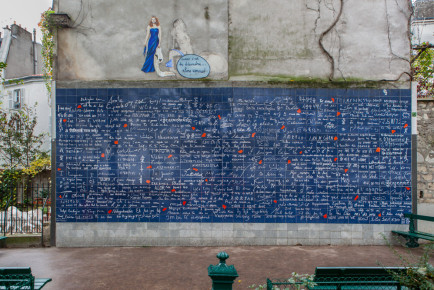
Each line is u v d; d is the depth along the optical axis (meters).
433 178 7.48
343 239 7.21
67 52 7.42
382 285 3.37
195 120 7.33
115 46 7.45
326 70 7.46
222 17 7.46
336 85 7.38
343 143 7.31
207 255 6.52
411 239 6.91
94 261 6.17
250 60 7.45
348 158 7.29
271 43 7.48
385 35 7.50
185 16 7.44
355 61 7.47
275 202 7.24
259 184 7.25
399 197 7.26
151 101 7.36
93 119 7.33
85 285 5.00
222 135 7.30
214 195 7.25
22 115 15.95
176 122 7.33
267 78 7.43
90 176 7.27
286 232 7.21
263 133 7.30
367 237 7.21
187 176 7.26
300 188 7.25
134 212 7.24
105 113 7.34
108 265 5.93
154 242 7.21
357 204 7.25
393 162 7.30
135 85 7.37
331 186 7.26
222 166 7.27
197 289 4.86
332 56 7.47
